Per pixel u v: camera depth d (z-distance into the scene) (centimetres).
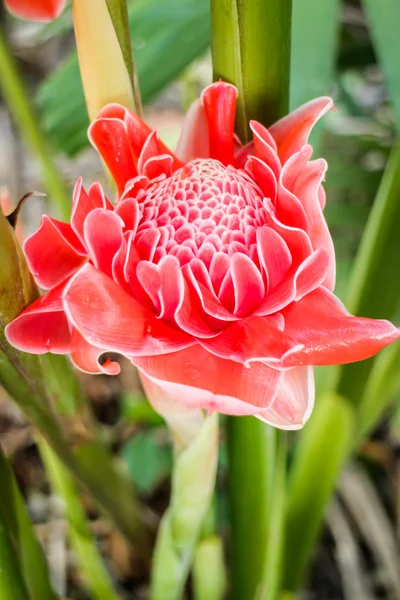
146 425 84
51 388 44
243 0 40
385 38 56
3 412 90
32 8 42
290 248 37
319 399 55
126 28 41
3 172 109
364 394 55
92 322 35
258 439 48
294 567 56
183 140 42
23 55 118
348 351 35
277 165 37
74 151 60
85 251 38
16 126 114
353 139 81
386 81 56
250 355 34
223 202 37
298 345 34
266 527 51
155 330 36
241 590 54
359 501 77
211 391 34
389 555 73
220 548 52
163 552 47
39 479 84
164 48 58
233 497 51
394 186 49
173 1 59
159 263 35
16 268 38
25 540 47
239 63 41
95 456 48
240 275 36
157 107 112
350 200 85
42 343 38
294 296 35
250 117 42
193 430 42
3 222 38
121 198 38
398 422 77
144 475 75
